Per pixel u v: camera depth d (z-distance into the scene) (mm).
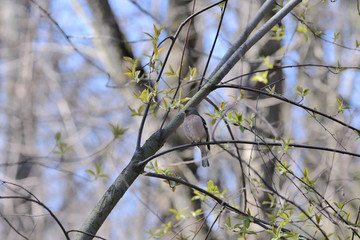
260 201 11305
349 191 12062
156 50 7188
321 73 14352
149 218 14977
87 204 16031
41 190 14672
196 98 7773
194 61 13992
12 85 18016
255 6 12562
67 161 8719
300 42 12961
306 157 13992
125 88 12570
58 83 17406
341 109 7477
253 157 12070
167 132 7574
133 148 16031
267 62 9555
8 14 18438
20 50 17469
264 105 12438
